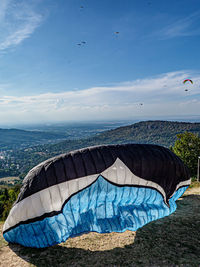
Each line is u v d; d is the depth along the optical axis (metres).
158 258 4.94
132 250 5.32
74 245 5.66
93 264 4.89
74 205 5.84
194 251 5.11
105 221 6.01
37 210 5.59
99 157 6.30
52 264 4.95
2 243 5.99
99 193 6.07
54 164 6.06
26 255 5.34
